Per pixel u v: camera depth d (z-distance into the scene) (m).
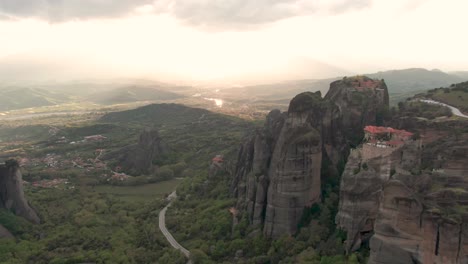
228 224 163.12
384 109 158.62
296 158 134.50
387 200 95.31
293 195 135.25
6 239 173.00
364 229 115.00
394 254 93.81
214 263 143.38
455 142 115.44
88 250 169.75
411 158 117.88
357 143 149.62
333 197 138.00
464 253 84.19
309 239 127.75
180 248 164.12
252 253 139.75
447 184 99.44
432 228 88.31
